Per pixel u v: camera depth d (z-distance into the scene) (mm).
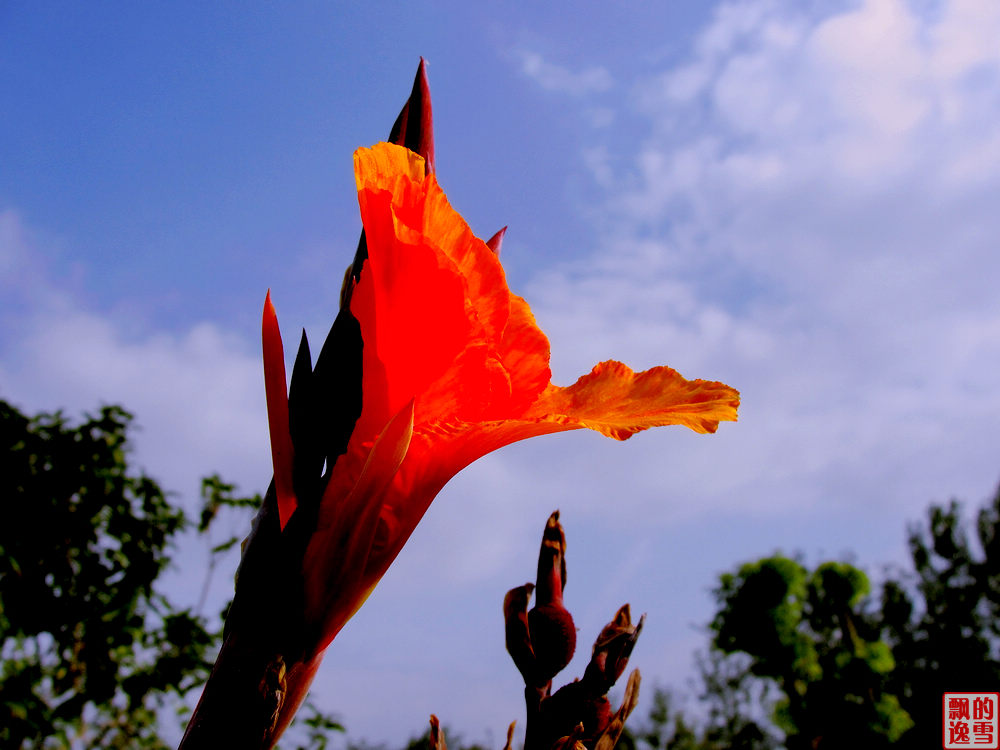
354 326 244
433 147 289
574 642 263
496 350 258
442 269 250
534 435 270
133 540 1005
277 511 246
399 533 253
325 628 240
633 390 286
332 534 241
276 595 236
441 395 256
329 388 242
